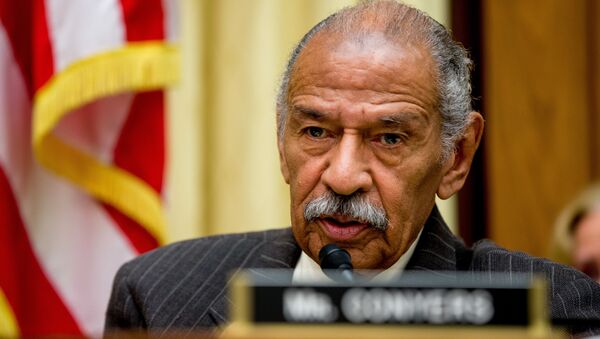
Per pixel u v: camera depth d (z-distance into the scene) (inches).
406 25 97.1
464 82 101.3
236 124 182.4
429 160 96.3
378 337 57.5
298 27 180.7
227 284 111.2
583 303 99.1
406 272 101.9
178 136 180.7
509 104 190.9
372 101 92.4
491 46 190.2
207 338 59.8
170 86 156.3
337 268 82.0
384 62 93.4
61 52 152.0
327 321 57.6
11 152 155.3
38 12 153.6
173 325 107.9
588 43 190.9
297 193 95.1
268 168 181.3
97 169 158.1
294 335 57.5
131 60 154.1
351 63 93.3
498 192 190.4
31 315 156.7
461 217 190.2
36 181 158.2
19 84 156.6
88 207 160.1
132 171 159.3
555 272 101.6
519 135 190.9
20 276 155.8
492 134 190.7
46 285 157.2
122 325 114.1
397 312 57.8
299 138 95.3
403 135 93.7
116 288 115.6
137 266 116.0
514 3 190.7
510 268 103.2
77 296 158.7
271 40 181.2
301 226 95.3
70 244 158.7
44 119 149.7
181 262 114.8
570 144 190.4
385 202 93.4
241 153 182.4
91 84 152.3
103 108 159.8
